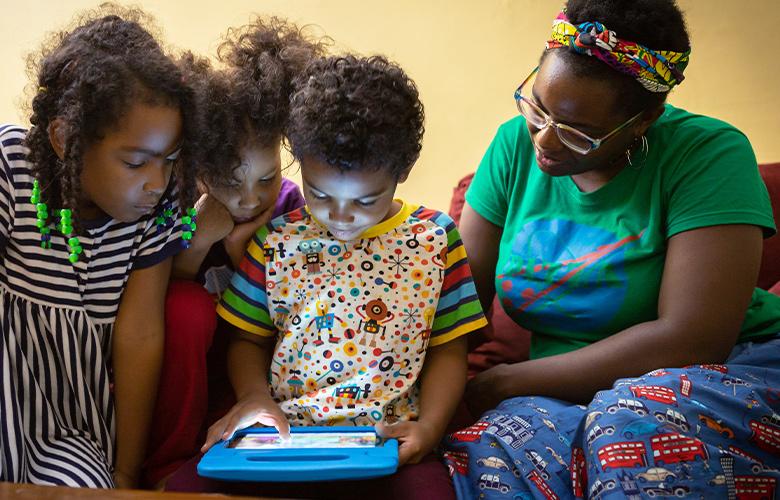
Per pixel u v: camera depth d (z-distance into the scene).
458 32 2.28
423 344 1.42
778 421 1.24
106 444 1.41
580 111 1.41
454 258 1.48
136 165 1.29
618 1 1.43
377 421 1.37
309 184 1.31
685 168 1.48
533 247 1.60
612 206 1.54
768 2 2.20
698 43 2.24
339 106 1.26
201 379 1.47
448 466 1.33
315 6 2.31
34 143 1.33
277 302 1.44
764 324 1.55
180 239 1.45
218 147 1.39
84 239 1.39
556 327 1.59
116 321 1.42
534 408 1.38
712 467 1.16
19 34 2.35
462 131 2.31
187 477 1.30
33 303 1.36
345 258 1.43
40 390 1.34
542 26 2.25
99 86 1.25
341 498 1.29
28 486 0.99
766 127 2.25
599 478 1.17
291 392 1.41
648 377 1.30
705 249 1.42
